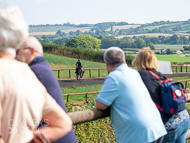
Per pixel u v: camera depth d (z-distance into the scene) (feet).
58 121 6.66
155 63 15.08
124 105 12.25
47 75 9.83
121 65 13.43
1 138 5.75
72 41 539.29
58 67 193.67
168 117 14.20
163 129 12.74
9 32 6.01
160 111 14.12
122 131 12.50
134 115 12.06
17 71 6.02
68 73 163.73
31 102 5.90
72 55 262.67
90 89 105.81
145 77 14.30
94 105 40.52
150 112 12.44
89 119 12.85
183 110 14.83
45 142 6.30
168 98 13.85
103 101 12.46
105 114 13.66
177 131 14.37
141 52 15.26
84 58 259.39
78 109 33.30
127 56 258.98
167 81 14.39
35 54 10.42
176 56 562.66
